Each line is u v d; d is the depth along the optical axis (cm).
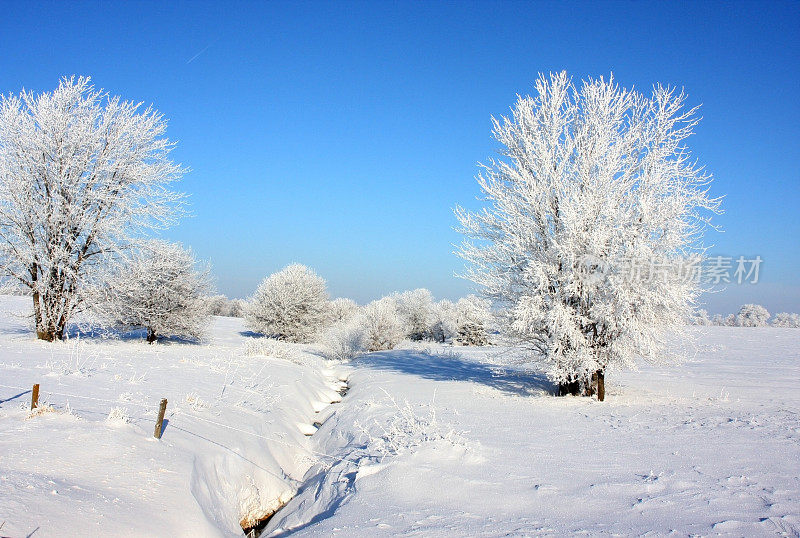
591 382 1228
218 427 822
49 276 1686
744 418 945
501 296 1326
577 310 1194
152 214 1884
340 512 574
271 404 1145
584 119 1309
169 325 2481
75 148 1792
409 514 538
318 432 1162
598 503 535
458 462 686
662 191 1180
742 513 489
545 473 637
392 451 759
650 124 1235
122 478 537
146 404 809
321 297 4003
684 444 755
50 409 657
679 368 2055
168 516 504
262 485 759
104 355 1337
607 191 1215
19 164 1709
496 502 555
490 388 1412
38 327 1714
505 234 1312
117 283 1889
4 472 466
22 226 1708
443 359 2411
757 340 3791
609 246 1148
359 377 1902
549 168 1257
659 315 1153
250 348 2152
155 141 1947
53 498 446
